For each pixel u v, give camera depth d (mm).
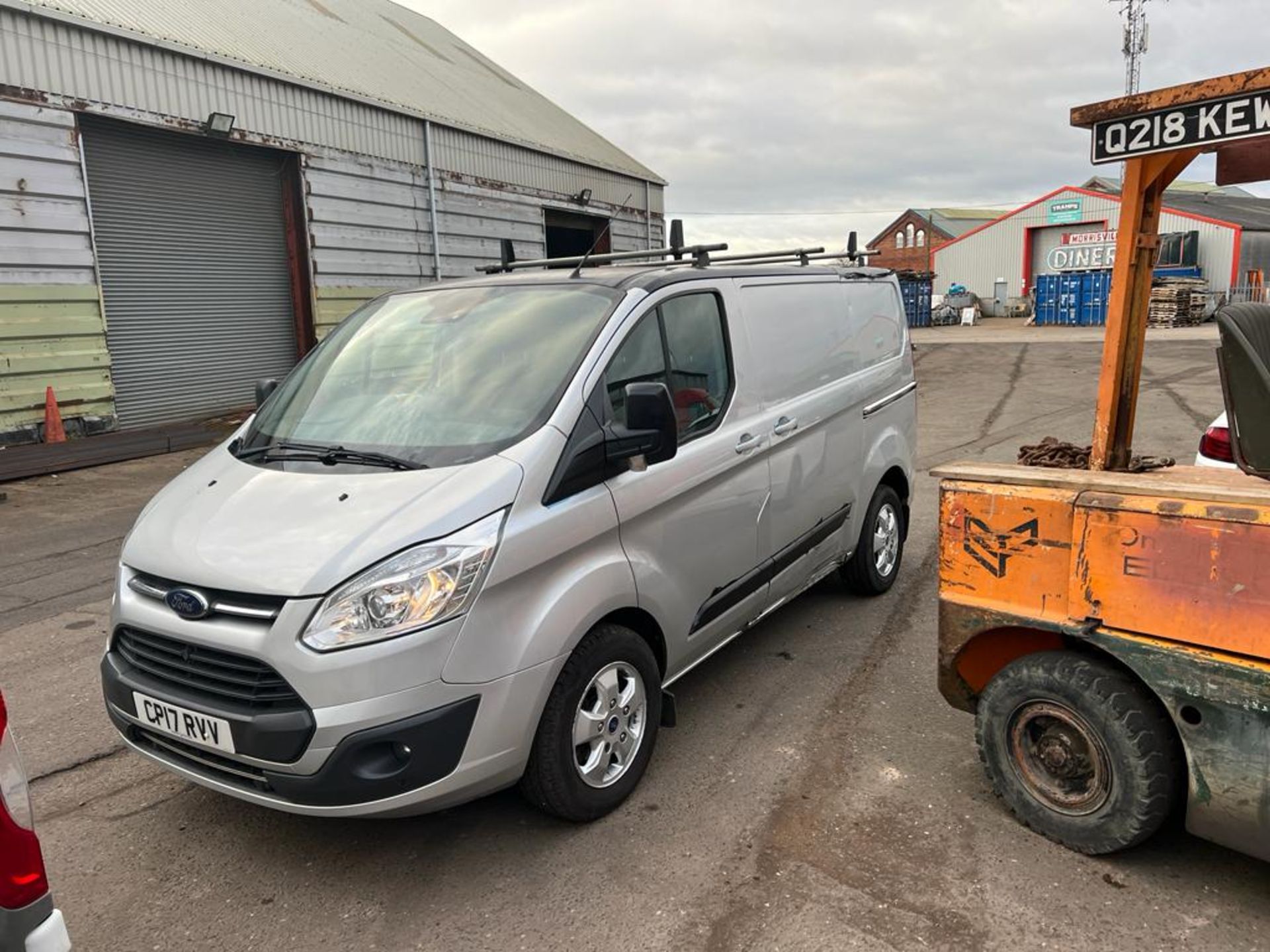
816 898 2812
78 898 2939
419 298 4148
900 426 5648
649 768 3619
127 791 3607
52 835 3297
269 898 2918
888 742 3781
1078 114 3115
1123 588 2771
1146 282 3203
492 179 17906
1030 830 3127
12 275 10547
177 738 2846
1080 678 2891
